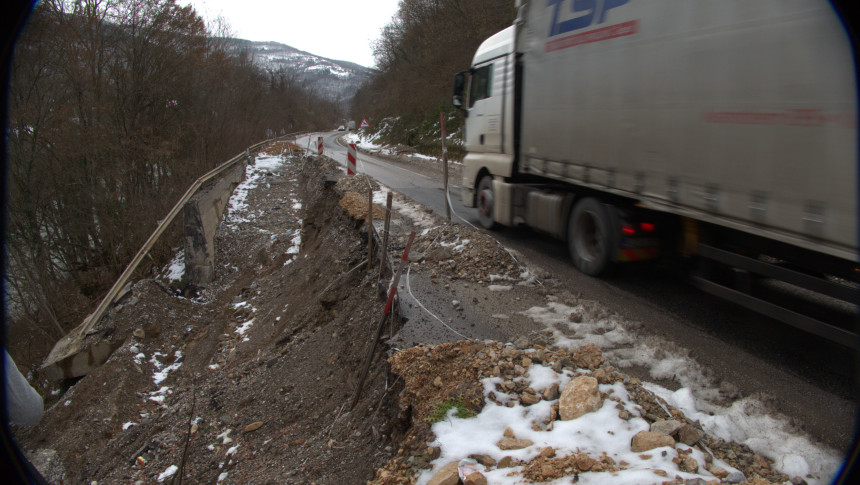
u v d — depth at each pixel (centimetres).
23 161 1471
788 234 346
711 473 255
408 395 355
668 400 341
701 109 417
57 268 1603
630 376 380
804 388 362
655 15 465
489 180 871
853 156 302
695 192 429
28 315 1478
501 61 793
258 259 1356
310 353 677
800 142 333
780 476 272
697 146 424
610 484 238
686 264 497
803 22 327
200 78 2305
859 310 341
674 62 444
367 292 666
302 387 604
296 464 435
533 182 791
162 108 1989
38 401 372
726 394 355
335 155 3066
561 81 627
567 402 313
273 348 805
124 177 1712
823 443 297
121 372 831
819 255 358
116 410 749
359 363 528
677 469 253
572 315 484
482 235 720
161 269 1515
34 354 1457
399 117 3853
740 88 378
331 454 410
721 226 443
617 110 527
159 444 616
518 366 362
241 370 771
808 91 326
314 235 1275
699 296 557
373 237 818
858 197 300
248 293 1188
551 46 646
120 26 1789
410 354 393
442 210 1076
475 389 339
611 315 486
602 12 543
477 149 905
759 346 431
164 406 776
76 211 1603
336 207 1189
